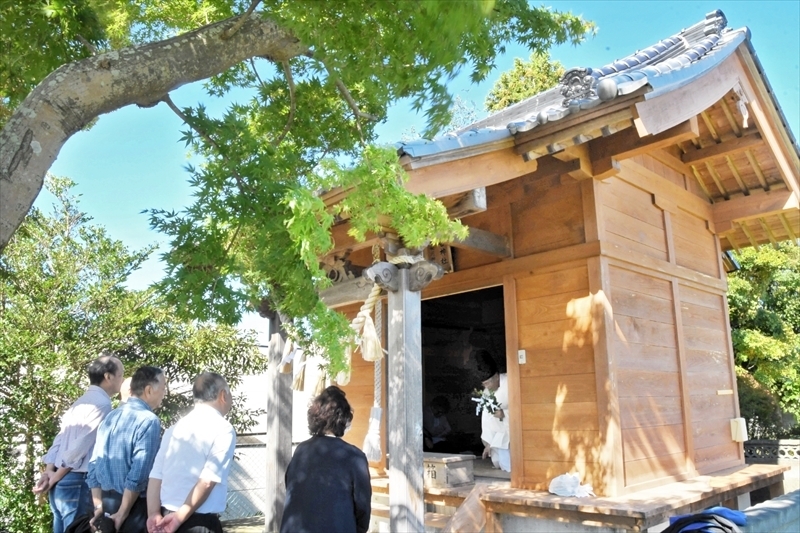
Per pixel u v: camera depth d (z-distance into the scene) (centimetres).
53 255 709
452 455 596
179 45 294
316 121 473
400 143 388
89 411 401
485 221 589
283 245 280
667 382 567
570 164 511
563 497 477
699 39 612
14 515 625
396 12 281
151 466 328
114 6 390
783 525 416
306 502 290
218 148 332
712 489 518
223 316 297
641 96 423
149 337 759
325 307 286
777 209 675
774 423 1002
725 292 711
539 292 541
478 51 361
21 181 244
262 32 321
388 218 407
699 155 657
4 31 318
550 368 525
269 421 604
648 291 566
